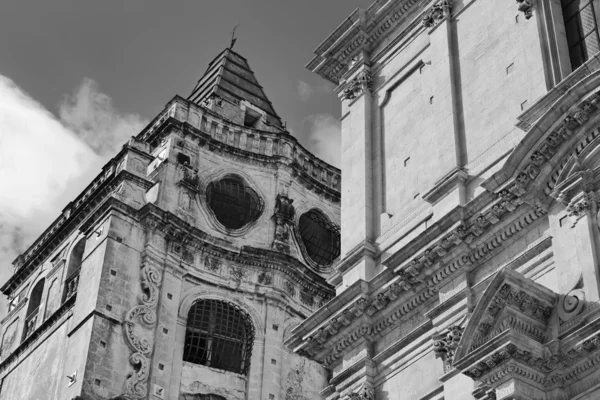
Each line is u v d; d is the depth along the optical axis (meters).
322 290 50.72
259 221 51.19
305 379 48.06
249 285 48.56
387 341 27.45
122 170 47.56
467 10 30.44
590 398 20.88
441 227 25.84
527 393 21.30
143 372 43.28
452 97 29.09
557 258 23.11
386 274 27.27
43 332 47.66
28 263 53.44
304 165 54.97
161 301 45.50
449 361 24.67
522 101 26.81
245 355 47.00
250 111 58.25
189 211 49.22
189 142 51.41
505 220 24.81
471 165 27.39
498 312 22.20
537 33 27.30
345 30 34.56
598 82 22.89
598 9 26.92
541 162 23.83
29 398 45.69
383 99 32.41
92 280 44.66
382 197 30.55
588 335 20.95
